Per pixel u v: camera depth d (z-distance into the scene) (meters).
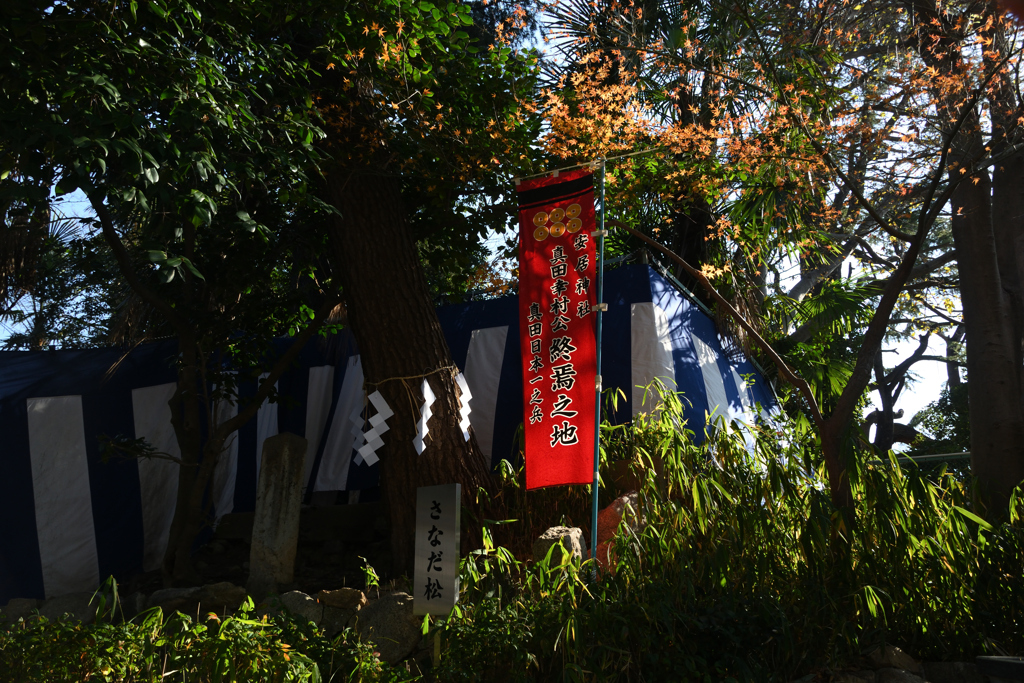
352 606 4.49
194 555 7.09
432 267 8.73
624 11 6.91
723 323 8.39
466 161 6.68
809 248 7.74
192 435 6.15
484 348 7.86
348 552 6.60
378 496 8.06
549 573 4.02
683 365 7.23
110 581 3.90
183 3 4.81
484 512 5.72
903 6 6.16
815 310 9.31
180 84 4.71
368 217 6.39
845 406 5.01
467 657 3.70
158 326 7.61
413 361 6.07
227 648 3.43
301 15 5.82
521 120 6.88
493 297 8.90
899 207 6.62
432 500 4.18
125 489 7.15
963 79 5.49
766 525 4.36
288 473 5.56
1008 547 4.16
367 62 6.24
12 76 4.17
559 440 4.75
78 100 4.35
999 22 5.17
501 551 4.34
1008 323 6.07
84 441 7.04
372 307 6.18
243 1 5.54
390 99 6.48
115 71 4.62
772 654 3.84
